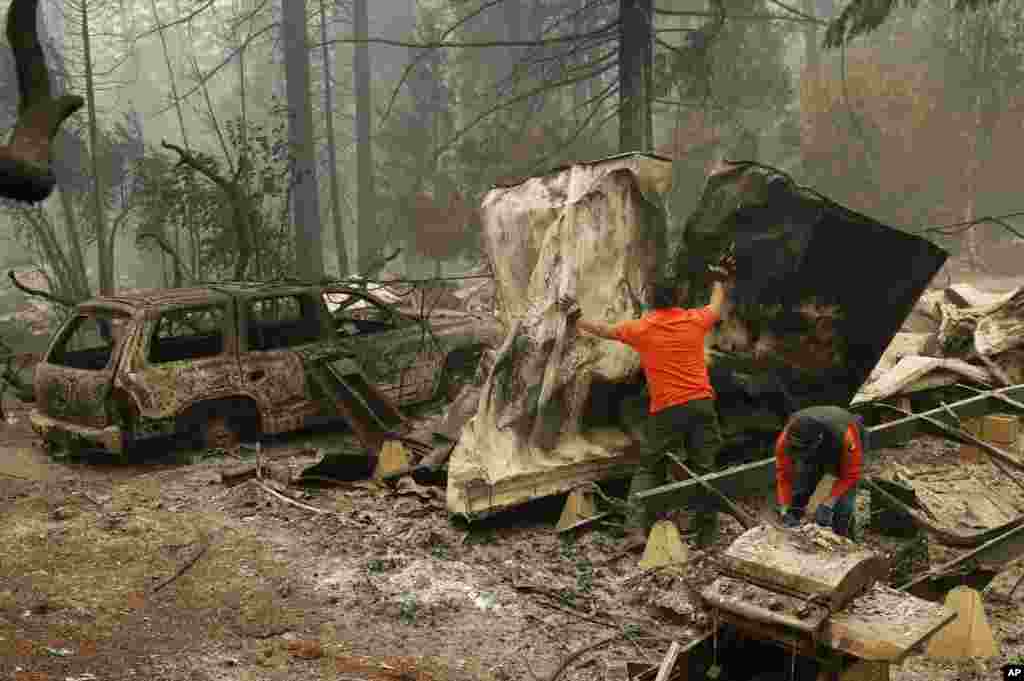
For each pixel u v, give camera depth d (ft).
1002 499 23.34
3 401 38.70
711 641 11.05
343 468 25.70
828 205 22.27
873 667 10.44
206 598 17.75
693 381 19.77
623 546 20.13
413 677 14.67
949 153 97.35
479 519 20.99
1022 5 95.91
